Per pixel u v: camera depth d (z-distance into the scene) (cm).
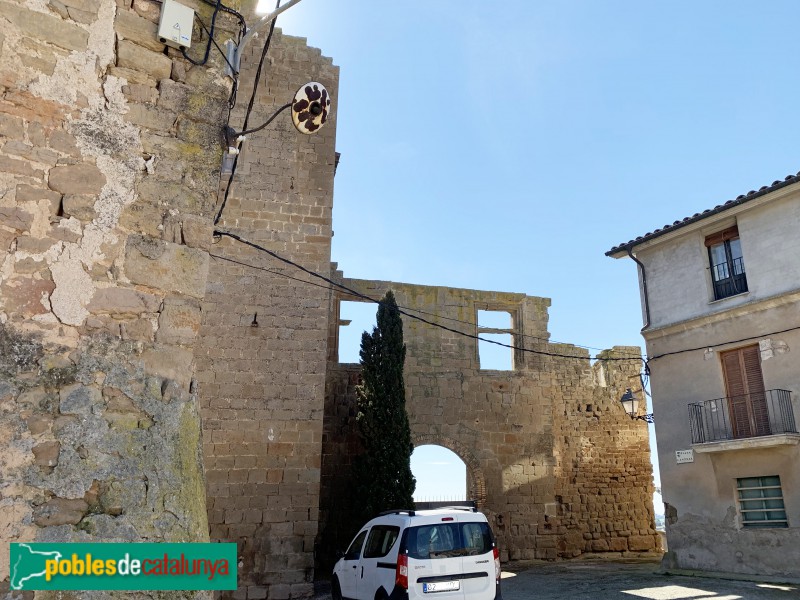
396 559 847
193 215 470
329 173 1548
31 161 415
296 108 676
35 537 356
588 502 2022
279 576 1266
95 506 378
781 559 1218
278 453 1339
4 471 359
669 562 1413
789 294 1285
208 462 1295
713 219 1456
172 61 493
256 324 1403
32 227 405
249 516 1286
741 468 1314
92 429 390
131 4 484
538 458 1928
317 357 1418
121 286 427
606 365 2189
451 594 834
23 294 392
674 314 1525
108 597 369
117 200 440
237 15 554
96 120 446
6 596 341
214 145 496
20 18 432
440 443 1834
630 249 1630
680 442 1447
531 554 1831
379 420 1573
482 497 1828
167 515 398
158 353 429
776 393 1282
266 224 1470
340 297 1858
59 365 391
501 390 1945
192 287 455
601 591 1175
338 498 1675
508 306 2048
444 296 1966
